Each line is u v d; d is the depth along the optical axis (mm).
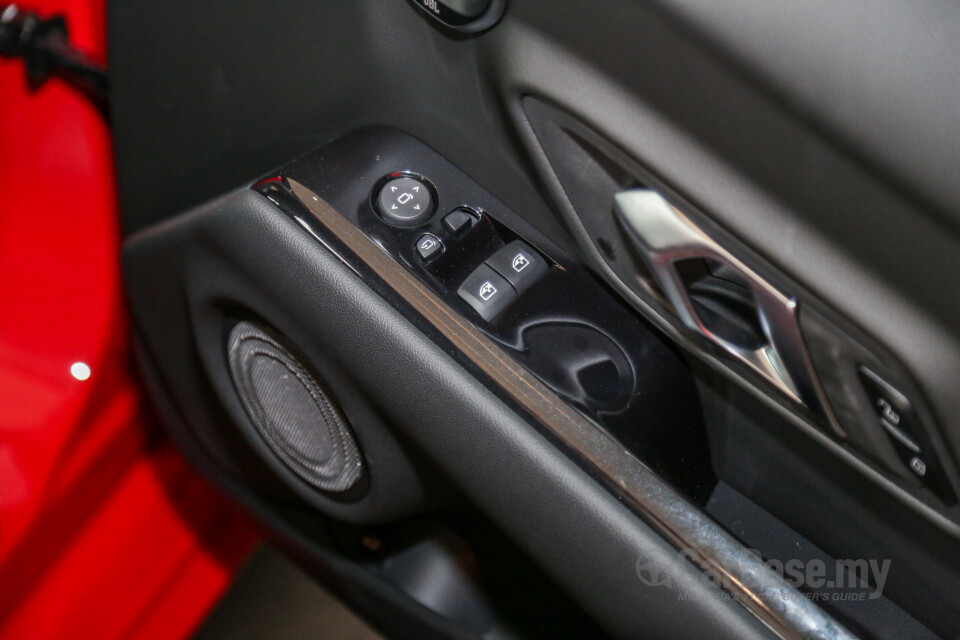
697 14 481
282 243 604
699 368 600
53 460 808
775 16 472
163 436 955
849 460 546
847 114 464
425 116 630
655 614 565
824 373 522
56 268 847
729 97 490
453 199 625
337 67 630
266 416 729
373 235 605
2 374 826
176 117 693
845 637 534
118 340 854
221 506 991
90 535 902
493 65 576
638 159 533
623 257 579
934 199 454
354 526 815
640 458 578
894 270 476
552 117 562
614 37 516
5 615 844
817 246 491
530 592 760
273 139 674
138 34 668
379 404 610
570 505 568
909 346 482
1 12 783
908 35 462
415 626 796
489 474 587
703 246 528
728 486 631
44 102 825
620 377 599
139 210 745
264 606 1019
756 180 498
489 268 608
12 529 791
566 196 583
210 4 638
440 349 582
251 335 683
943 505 525
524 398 576
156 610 945
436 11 574
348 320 594
